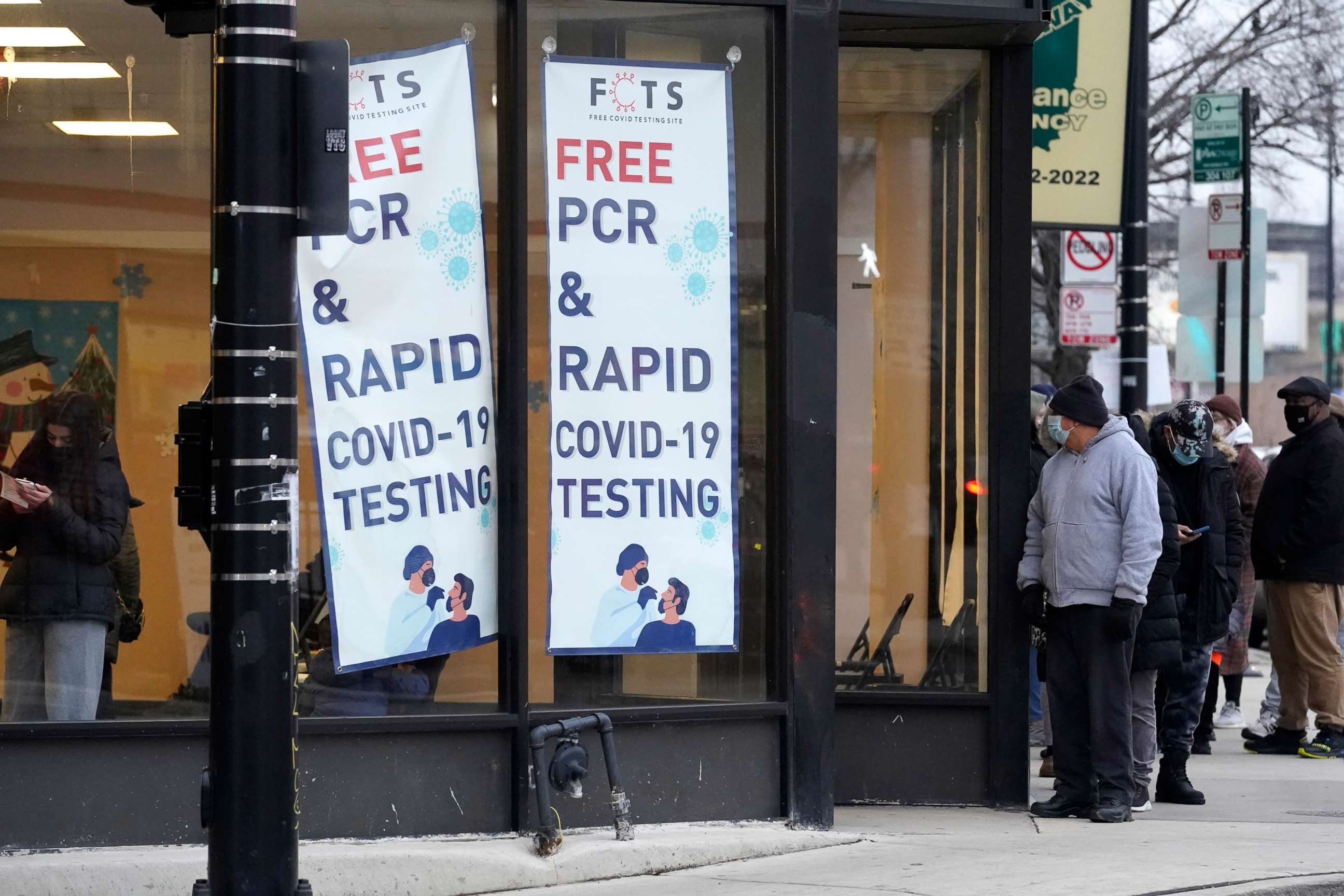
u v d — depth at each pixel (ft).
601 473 71.31
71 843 63.93
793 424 73.36
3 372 68.39
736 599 73.15
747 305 73.87
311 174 52.49
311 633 66.90
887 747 82.07
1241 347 150.92
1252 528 103.50
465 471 69.41
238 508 52.06
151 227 69.26
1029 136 82.17
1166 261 230.07
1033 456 88.53
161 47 69.15
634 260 72.13
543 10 71.36
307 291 67.21
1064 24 106.83
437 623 68.64
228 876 51.78
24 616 67.10
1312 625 100.32
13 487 67.72
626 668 71.41
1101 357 140.36
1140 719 81.05
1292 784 90.22
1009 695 81.35
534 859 65.21
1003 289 81.92
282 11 52.42
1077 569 76.89
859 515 83.61
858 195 83.92
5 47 69.05
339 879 63.16
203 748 65.36
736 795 72.54
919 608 83.30
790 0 73.77
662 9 72.95
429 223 69.31
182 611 68.03
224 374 52.26
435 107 69.67
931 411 83.61
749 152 74.08
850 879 63.16
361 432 67.77
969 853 68.59
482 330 70.03
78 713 66.85
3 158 68.90
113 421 68.64
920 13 77.20
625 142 72.23
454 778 67.92
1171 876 61.98
